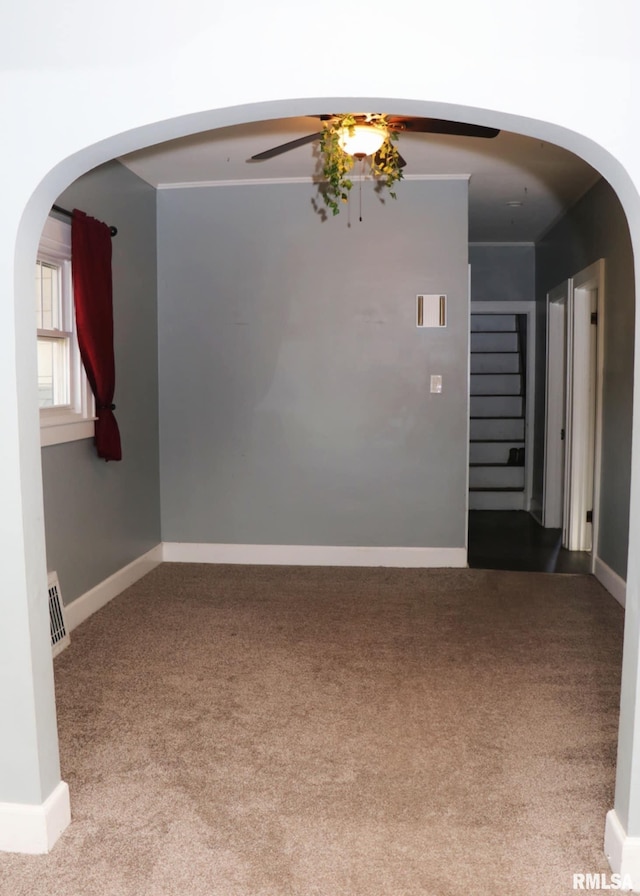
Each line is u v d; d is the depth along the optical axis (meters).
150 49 1.94
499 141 4.11
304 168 4.74
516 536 6.24
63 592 3.83
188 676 3.33
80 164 2.07
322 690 3.18
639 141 1.88
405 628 3.95
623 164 1.89
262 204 5.07
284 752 2.67
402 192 4.98
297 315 5.11
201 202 5.11
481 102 1.89
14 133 1.99
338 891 1.96
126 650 3.63
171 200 5.13
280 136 4.07
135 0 1.93
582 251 5.30
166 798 2.39
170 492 5.30
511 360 8.39
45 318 3.75
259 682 3.26
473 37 1.87
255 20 1.90
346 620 4.08
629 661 2.02
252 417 5.20
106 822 2.27
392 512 5.18
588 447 5.68
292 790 2.43
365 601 4.41
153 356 5.14
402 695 3.13
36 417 2.16
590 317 5.59
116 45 1.94
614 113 1.88
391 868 2.05
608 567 4.65
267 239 5.08
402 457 5.14
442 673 3.36
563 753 2.66
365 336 5.09
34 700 2.12
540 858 2.09
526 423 7.46
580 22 1.86
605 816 2.26
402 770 2.55
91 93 1.96
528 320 7.22
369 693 3.15
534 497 7.25
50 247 3.65
